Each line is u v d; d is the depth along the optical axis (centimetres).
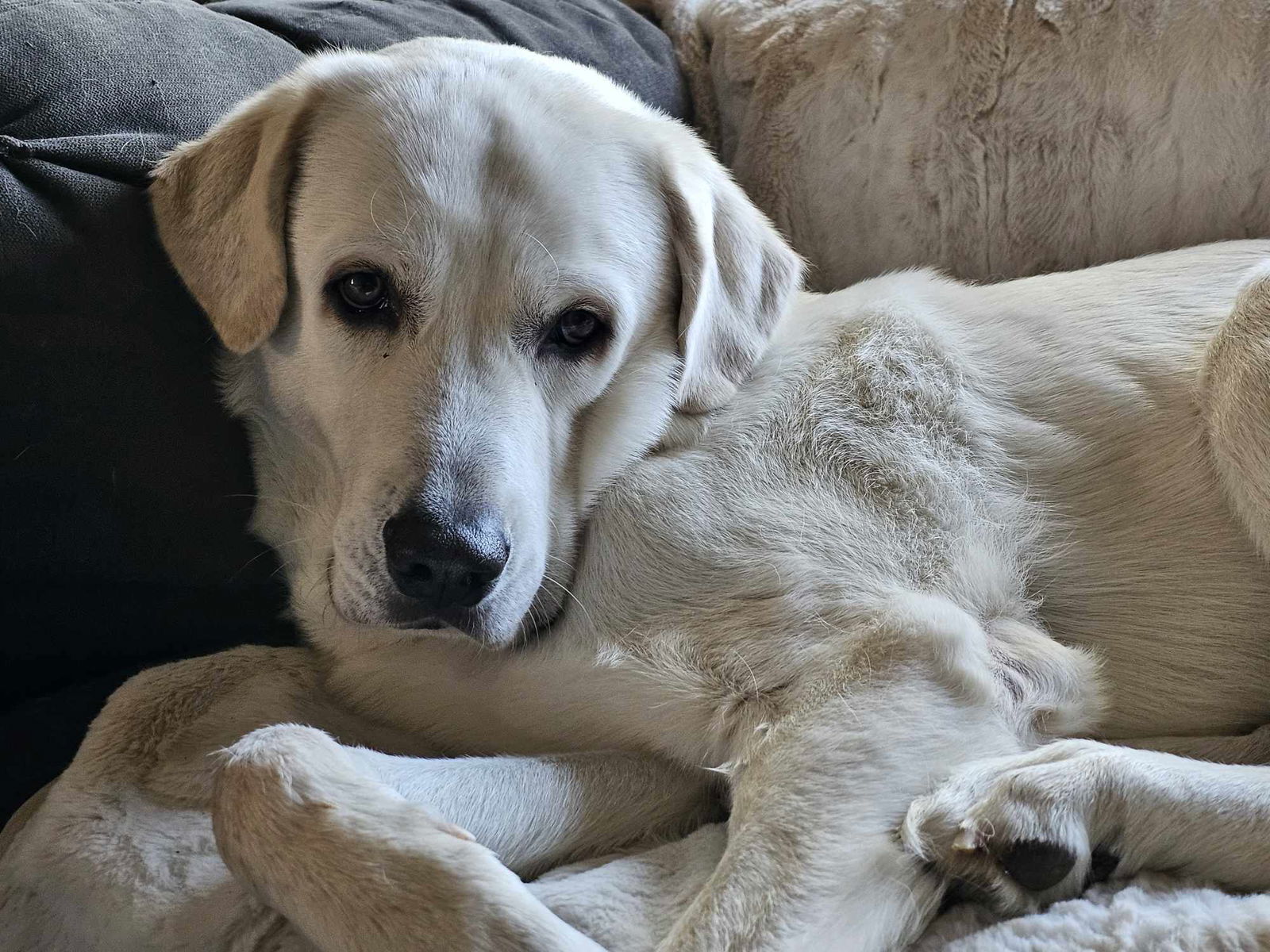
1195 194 72
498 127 58
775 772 55
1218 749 61
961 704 57
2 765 59
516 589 56
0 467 56
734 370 64
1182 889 54
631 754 59
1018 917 53
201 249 60
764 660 58
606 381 61
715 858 55
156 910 52
